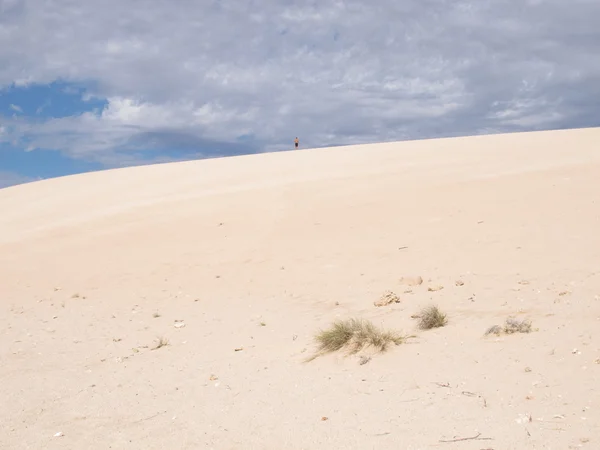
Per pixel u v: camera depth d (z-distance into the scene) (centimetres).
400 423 509
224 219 1892
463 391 555
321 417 546
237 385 666
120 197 2706
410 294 973
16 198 3225
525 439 445
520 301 820
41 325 1093
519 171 1969
